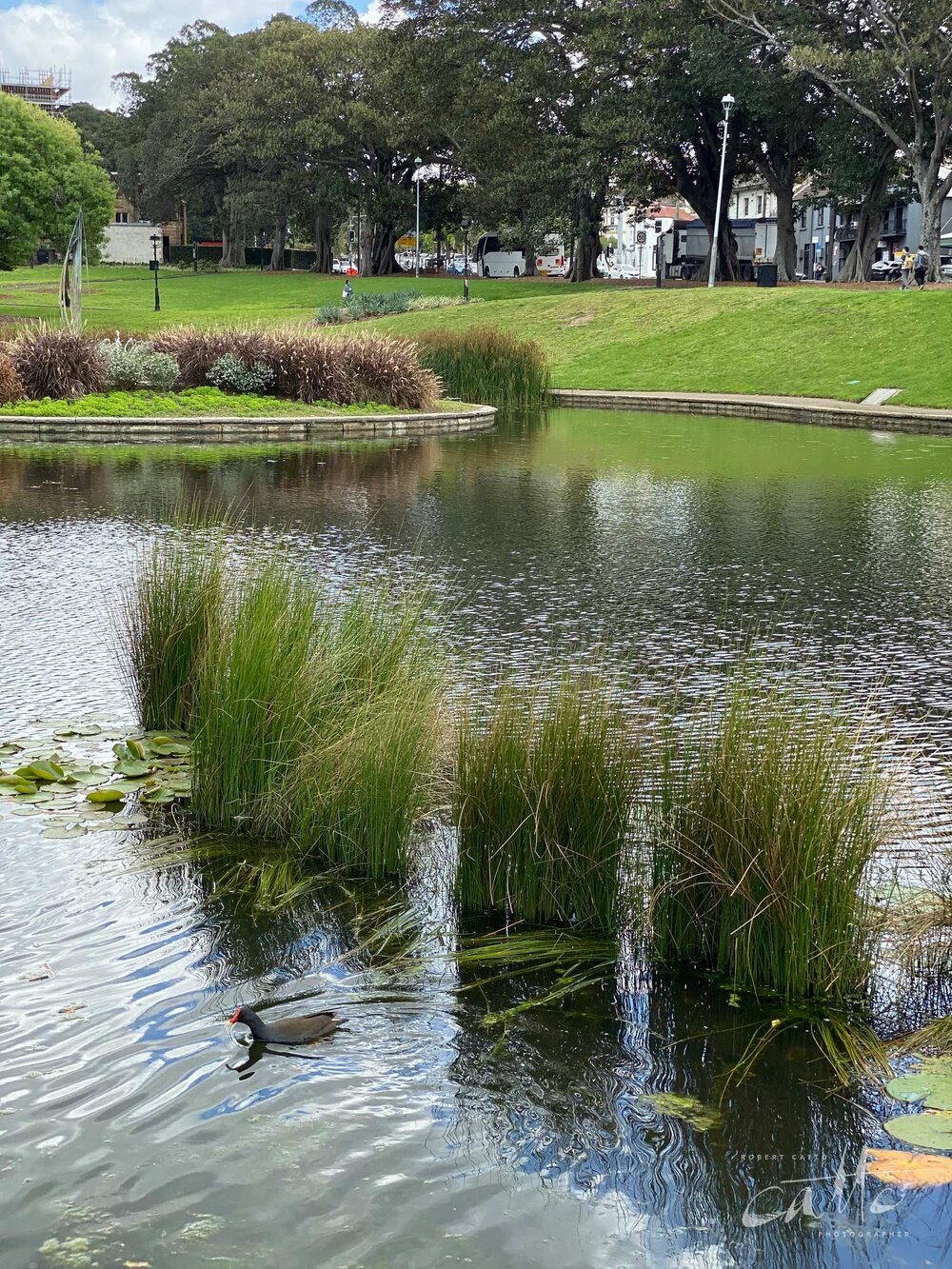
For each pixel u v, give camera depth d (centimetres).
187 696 612
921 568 1073
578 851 435
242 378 2302
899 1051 355
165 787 538
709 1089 334
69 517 1210
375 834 468
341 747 489
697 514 1345
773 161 4447
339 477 1584
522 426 2367
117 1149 301
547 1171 298
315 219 7162
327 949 409
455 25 4800
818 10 3781
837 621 880
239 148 6284
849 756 441
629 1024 368
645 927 428
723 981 397
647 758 478
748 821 399
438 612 867
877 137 3903
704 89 4041
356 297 4403
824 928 388
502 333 3027
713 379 3000
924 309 3077
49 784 543
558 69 4631
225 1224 276
